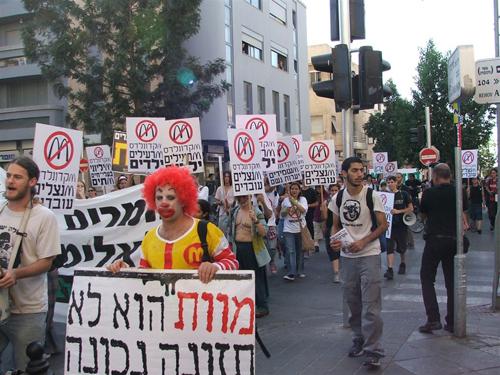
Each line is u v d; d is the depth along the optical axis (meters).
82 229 6.92
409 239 14.87
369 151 71.44
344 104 8.12
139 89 20.23
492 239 16.56
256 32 32.03
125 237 6.88
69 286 6.82
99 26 20.53
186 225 3.61
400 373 5.20
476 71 7.40
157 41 20.27
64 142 6.79
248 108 31.16
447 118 33.66
